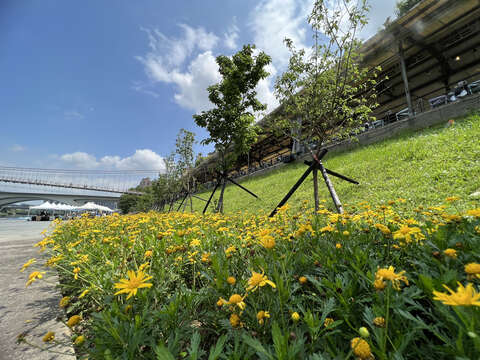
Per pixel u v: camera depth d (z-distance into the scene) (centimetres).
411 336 59
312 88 354
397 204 371
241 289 102
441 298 52
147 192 3022
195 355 66
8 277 220
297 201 621
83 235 276
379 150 771
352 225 181
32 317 135
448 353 55
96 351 77
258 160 2952
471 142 514
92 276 140
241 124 689
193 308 106
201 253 172
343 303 78
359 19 295
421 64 1438
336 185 625
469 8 953
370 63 1229
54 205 3158
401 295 75
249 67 690
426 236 125
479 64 1402
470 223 124
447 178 414
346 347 71
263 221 304
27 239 550
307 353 68
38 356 97
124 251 186
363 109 340
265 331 80
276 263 115
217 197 1325
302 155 1350
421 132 788
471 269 63
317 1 310
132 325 83
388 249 123
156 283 130
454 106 758
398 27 1038
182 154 1209
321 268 114
